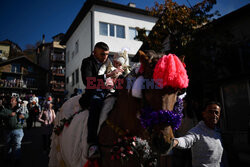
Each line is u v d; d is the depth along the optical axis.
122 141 2.13
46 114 7.75
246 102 8.06
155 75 1.77
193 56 7.64
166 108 1.75
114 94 2.58
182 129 4.27
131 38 17.88
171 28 8.11
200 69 8.15
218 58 8.52
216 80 8.30
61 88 31.98
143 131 2.08
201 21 8.00
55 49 33.94
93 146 2.32
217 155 2.67
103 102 2.61
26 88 32.84
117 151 2.12
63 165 3.16
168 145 1.70
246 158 5.01
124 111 2.17
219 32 8.59
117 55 2.82
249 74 7.90
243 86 8.20
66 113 3.35
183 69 1.82
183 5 8.06
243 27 8.94
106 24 17.19
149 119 1.74
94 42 16.36
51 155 3.65
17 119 5.88
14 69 33.03
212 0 7.77
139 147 2.17
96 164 2.30
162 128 1.72
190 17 7.88
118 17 17.58
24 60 33.66
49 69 33.78
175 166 4.01
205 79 8.23
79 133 2.65
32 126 14.06
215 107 2.79
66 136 2.95
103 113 2.47
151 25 18.81
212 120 2.78
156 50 8.20
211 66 8.37
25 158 6.52
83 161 2.41
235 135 7.02
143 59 1.93
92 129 2.40
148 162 2.25
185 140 2.61
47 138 7.36
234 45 8.70
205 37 8.23
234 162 3.23
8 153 5.91
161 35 8.47
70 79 22.39
